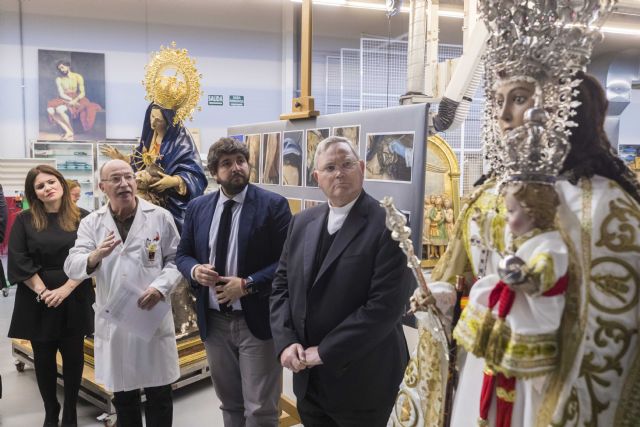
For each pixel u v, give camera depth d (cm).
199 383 393
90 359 365
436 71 430
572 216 106
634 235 102
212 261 239
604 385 103
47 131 807
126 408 264
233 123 900
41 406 354
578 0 102
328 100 874
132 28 838
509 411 112
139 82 848
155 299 249
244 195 239
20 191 666
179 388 384
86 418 338
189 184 384
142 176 371
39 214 301
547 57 104
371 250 179
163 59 392
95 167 794
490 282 110
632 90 686
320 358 173
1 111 784
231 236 237
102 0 819
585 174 108
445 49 643
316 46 864
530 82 106
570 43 103
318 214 198
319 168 189
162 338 262
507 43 110
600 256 103
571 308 102
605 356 102
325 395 185
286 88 909
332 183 185
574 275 102
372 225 182
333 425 201
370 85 613
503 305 102
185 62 395
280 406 316
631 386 103
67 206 309
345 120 254
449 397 131
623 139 744
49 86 803
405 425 153
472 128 562
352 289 179
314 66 868
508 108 110
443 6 541
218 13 877
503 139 111
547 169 100
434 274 142
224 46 886
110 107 838
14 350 416
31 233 297
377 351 184
